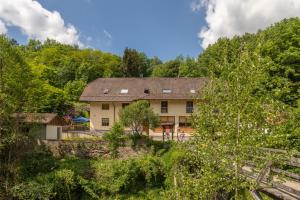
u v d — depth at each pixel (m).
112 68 77.62
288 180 12.07
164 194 12.30
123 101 38.84
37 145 26.95
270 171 10.28
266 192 10.99
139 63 80.56
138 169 24.77
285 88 9.24
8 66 24.12
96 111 39.84
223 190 10.72
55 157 27.08
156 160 25.02
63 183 22.89
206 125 9.94
